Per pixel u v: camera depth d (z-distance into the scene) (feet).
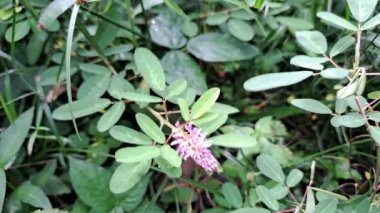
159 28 0.77
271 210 0.62
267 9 0.75
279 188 0.61
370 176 0.69
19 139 0.64
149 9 0.79
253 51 0.76
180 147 0.55
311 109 0.59
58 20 0.75
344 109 0.59
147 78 0.61
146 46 0.79
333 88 0.74
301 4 0.80
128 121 0.77
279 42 0.81
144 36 0.77
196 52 0.76
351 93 0.50
